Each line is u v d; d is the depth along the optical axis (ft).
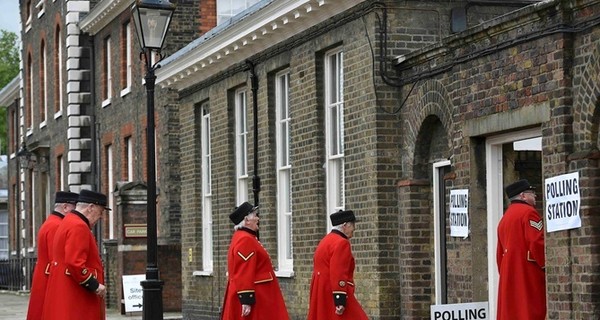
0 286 219.41
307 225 87.76
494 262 68.28
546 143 60.85
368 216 77.97
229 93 104.53
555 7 59.41
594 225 57.52
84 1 169.37
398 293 76.95
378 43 76.84
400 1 77.05
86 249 60.29
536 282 58.59
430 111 73.31
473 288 68.85
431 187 75.46
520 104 63.26
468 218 68.85
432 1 77.56
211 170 108.88
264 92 95.81
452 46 69.51
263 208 95.96
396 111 77.10
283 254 94.48
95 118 167.12
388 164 77.00
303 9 84.38
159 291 73.97
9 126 232.73
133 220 130.21
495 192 68.23
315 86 86.33
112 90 157.28
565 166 59.26
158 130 135.03
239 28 94.99
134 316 124.06
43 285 65.05
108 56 161.27
